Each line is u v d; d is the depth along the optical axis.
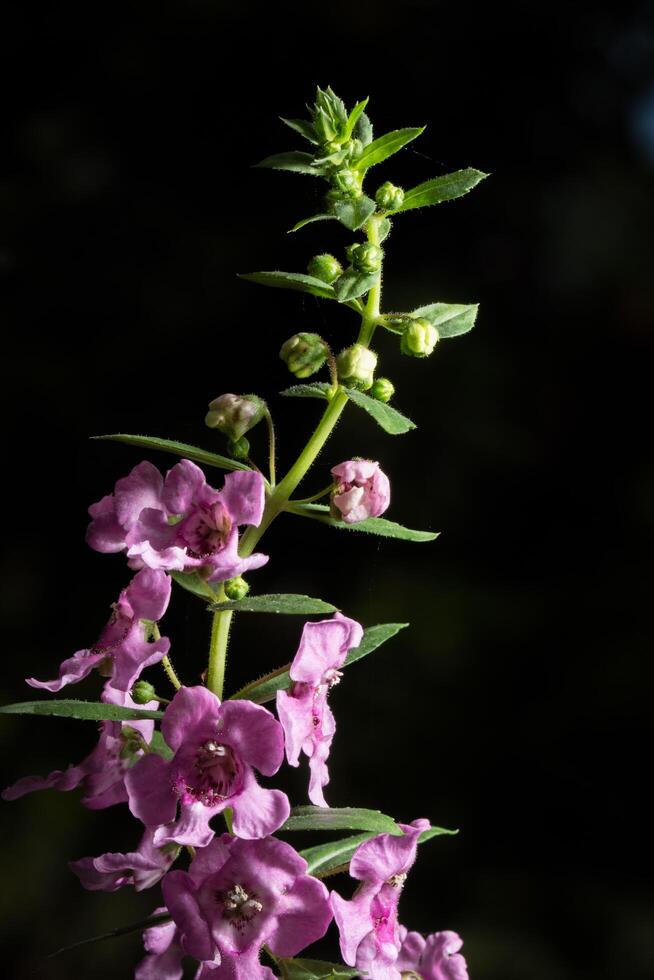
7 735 0.93
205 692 0.47
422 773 0.95
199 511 0.48
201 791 0.47
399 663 0.97
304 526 1.00
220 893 0.47
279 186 1.08
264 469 0.99
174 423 1.03
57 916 0.87
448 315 0.50
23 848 0.89
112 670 0.48
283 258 1.06
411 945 0.49
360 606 0.99
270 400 1.01
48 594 0.99
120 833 0.91
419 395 1.04
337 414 0.49
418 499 1.02
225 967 0.47
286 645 0.96
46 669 0.96
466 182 0.49
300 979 0.48
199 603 0.88
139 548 0.47
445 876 0.92
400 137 0.49
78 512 1.01
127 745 0.49
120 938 0.86
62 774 0.49
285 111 1.10
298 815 0.47
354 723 0.95
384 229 0.49
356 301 0.49
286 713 0.47
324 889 0.47
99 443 1.03
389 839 0.48
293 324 1.04
